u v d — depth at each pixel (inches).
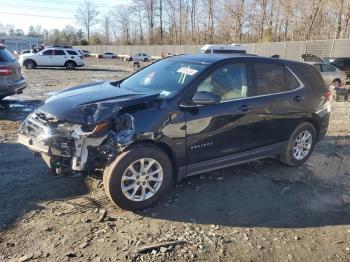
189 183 201.8
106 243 145.5
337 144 295.6
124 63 1849.2
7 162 223.9
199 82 184.5
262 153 213.8
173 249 144.1
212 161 191.2
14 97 491.8
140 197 169.5
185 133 176.9
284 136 222.2
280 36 2225.6
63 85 668.7
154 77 202.4
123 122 163.3
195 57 209.9
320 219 172.9
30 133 173.5
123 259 136.6
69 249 140.7
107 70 1220.5
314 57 809.5
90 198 179.8
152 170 171.6
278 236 156.8
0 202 173.8
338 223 170.2
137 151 164.1
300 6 2042.3
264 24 2305.6
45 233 150.4
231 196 189.9
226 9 2539.4
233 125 193.8
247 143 203.6
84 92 188.9
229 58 200.7
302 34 2034.9
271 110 209.9
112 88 196.4
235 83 199.3
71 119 162.9
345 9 1819.6
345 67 847.1
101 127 159.6
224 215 171.3
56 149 163.8
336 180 219.5
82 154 160.9
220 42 2655.0
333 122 386.3
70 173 169.3
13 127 316.5
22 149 250.4
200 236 153.5
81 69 1242.0
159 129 168.6
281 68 222.5
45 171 210.4
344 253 147.5
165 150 176.7
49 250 139.7
